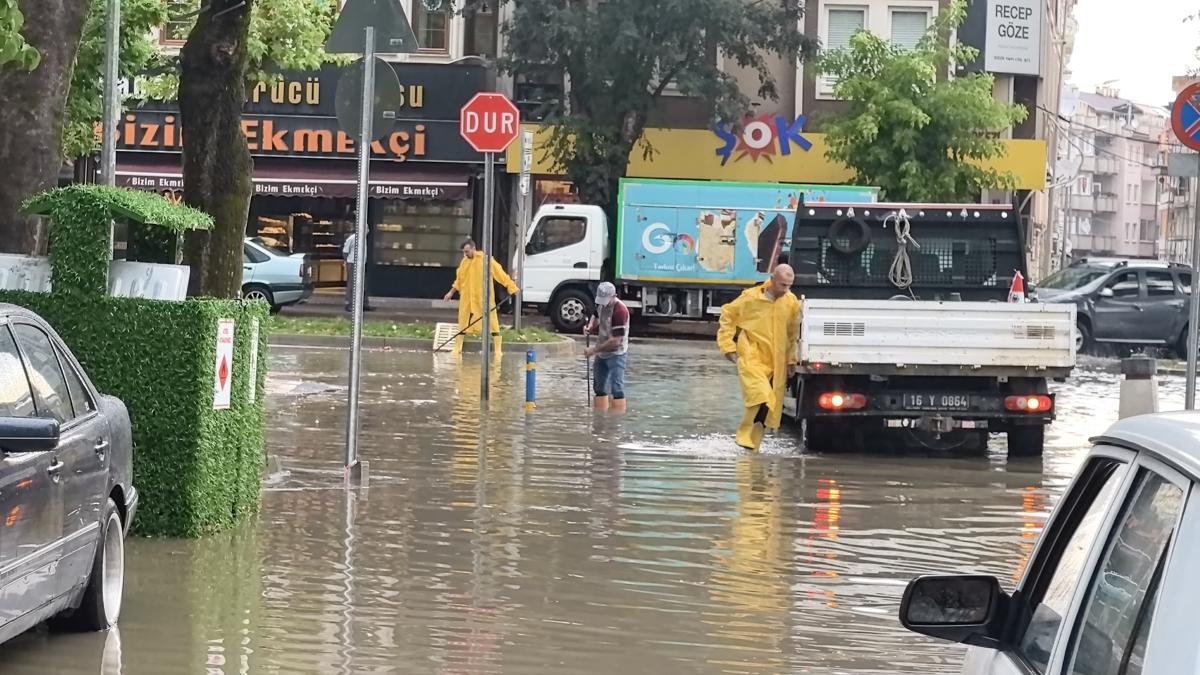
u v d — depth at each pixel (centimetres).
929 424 1786
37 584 752
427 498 1375
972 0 4566
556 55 4094
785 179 4456
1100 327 3703
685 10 3991
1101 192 18025
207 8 1587
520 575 1071
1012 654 416
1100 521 379
